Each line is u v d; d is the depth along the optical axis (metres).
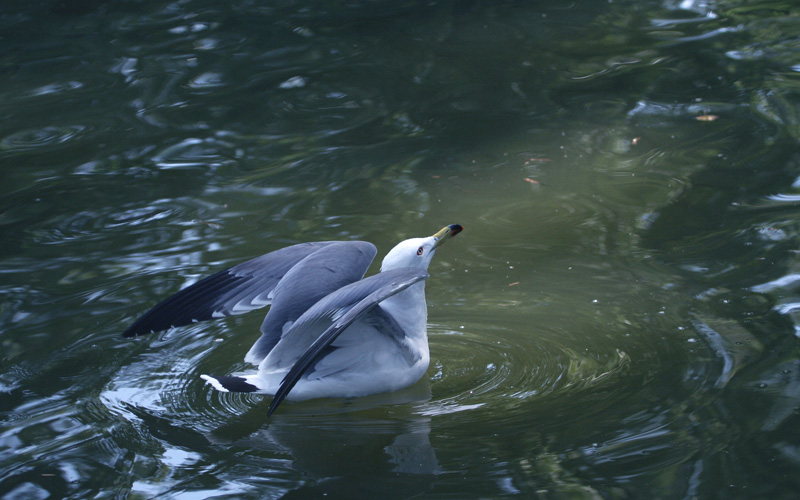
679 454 4.66
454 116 10.55
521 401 5.41
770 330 5.85
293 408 5.57
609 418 5.09
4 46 14.06
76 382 5.81
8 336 6.40
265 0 15.55
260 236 7.87
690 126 9.71
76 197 8.95
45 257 7.68
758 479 4.40
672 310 6.30
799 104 9.87
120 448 5.06
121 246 7.81
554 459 4.72
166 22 14.72
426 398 5.61
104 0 15.97
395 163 9.41
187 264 7.38
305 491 4.58
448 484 4.56
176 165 9.62
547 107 10.60
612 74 11.42
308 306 5.37
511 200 8.45
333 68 12.29
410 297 5.92
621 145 9.45
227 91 11.74
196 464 4.89
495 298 6.76
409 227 7.96
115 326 6.47
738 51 11.76
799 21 12.66
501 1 14.68
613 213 7.98
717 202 7.94
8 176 9.57
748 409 5.01
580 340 6.08
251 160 9.66
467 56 12.41
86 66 12.99
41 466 4.89
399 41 13.17
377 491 4.53
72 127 10.88
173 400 5.61
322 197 8.68
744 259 6.87
